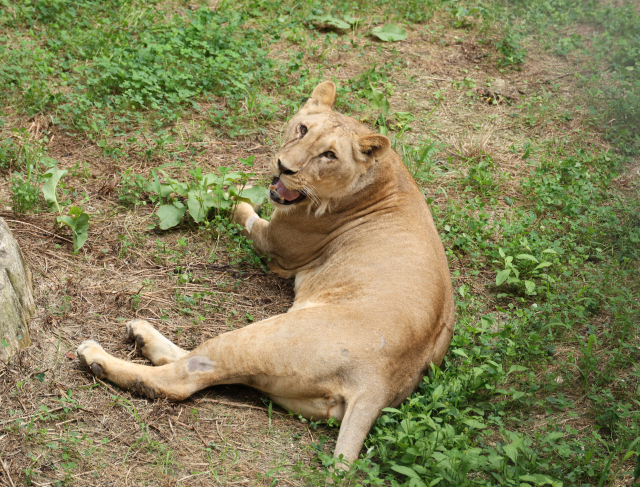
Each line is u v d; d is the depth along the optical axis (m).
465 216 6.49
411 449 3.67
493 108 8.67
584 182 7.17
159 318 4.74
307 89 8.23
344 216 5.12
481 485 3.63
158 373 4.03
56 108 7.05
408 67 9.37
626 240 6.36
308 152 4.84
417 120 8.22
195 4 9.92
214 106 7.66
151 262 5.30
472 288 5.77
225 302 5.08
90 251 5.25
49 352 4.20
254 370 3.98
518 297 5.68
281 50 9.18
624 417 4.38
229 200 5.88
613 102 8.74
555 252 5.95
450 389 4.28
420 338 4.14
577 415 4.51
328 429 4.02
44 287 4.75
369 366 3.87
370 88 8.37
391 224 4.93
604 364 4.98
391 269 4.48
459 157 7.62
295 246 5.34
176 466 3.63
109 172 6.27
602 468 3.97
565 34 10.85
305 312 4.11
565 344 5.22
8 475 3.34
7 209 5.49
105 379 4.07
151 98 7.26
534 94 9.03
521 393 4.34
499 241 6.27
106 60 7.54
